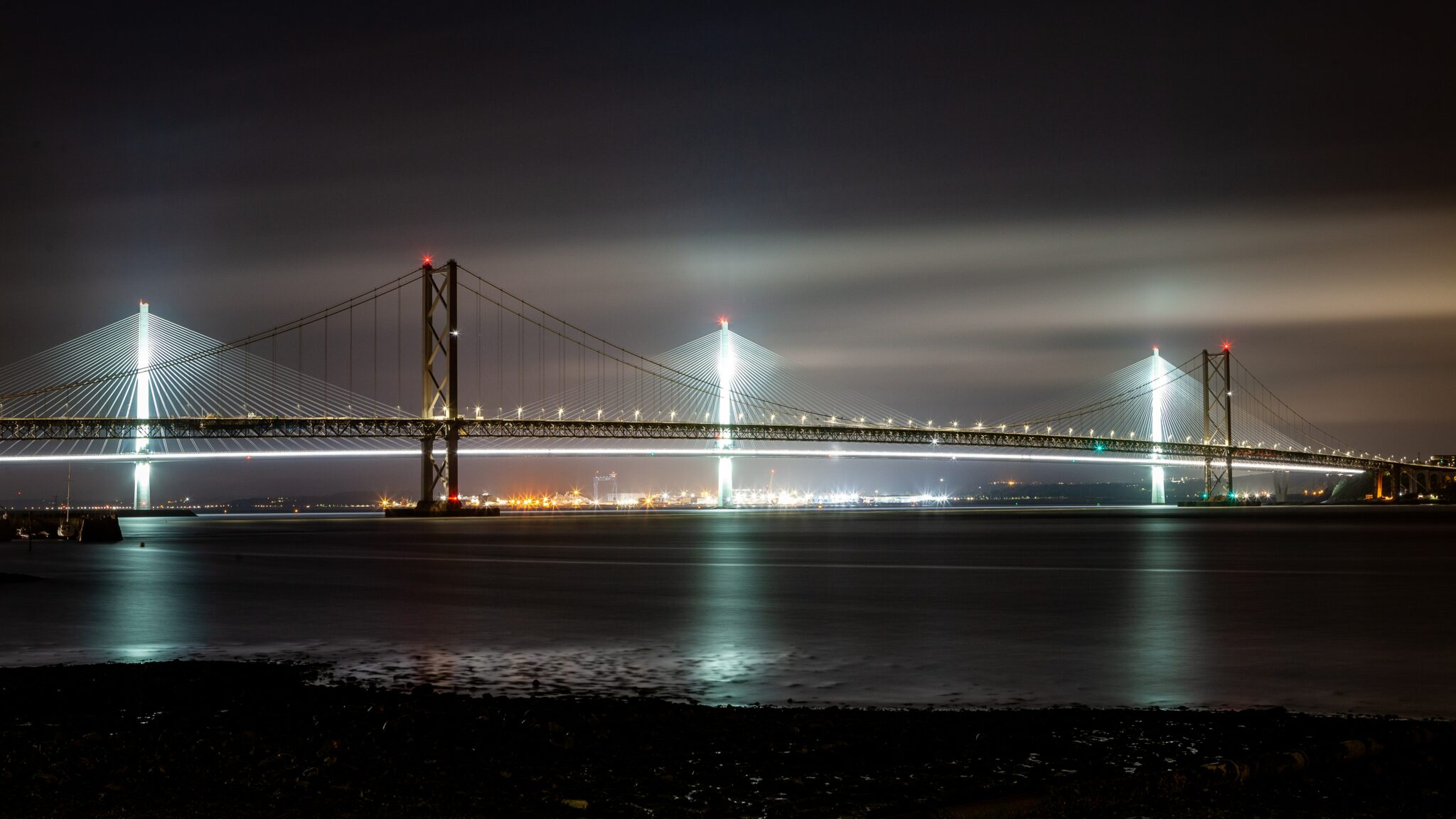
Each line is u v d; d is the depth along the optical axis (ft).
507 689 49.52
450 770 32.55
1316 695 46.98
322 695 46.91
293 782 31.09
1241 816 27.66
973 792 29.37
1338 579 109.09
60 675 52.54
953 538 222.89
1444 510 548.72
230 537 241.14
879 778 31.53
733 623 73.41
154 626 73.87
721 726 38.86
